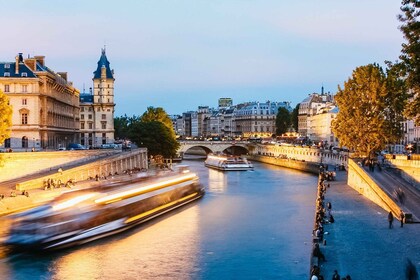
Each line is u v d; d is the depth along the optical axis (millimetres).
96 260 67688
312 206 105438
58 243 71062
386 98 123875
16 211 88562
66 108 191125
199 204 109875
